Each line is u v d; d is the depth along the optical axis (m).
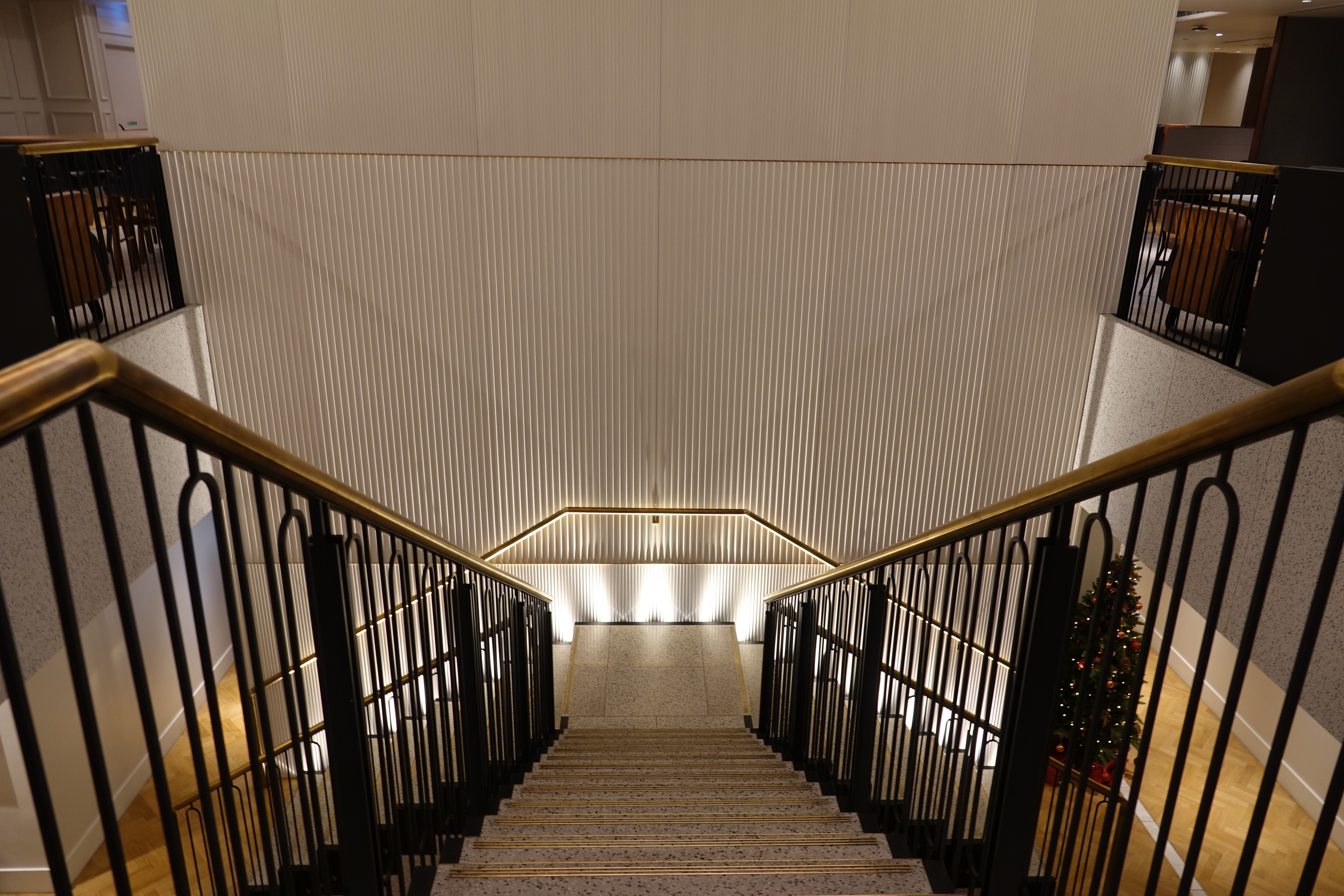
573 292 7.16
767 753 5.35
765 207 6.95
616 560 8.27
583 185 6.83
